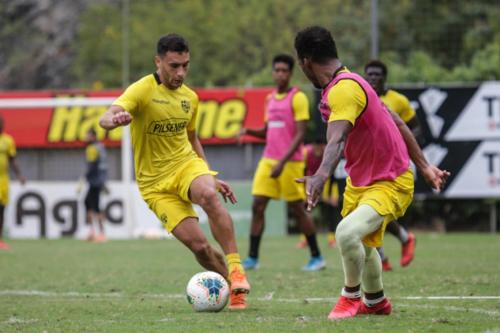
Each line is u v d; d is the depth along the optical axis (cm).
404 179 1941
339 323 1905
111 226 6172
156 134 2256
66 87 10775
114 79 9831
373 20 5903
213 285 2152
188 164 2275
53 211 6212
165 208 2256
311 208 1792
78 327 1944
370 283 2023
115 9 10369
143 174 2303
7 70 11025
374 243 1952
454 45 7975
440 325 1878
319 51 1905
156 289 2805
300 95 3456
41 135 6475
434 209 6338
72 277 3259
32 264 3878
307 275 3222
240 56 9481
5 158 5262
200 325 1920
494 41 7612
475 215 6406
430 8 8112
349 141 1933
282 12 9494
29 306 2378
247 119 6244
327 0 9369
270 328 1856
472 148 5934
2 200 5241
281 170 3341
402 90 5941
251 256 3528
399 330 1809
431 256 4069
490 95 5922
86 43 10181
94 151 5766
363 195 1944
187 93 2308
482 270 3322
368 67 3288
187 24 9700
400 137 1961
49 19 11556
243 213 6088
